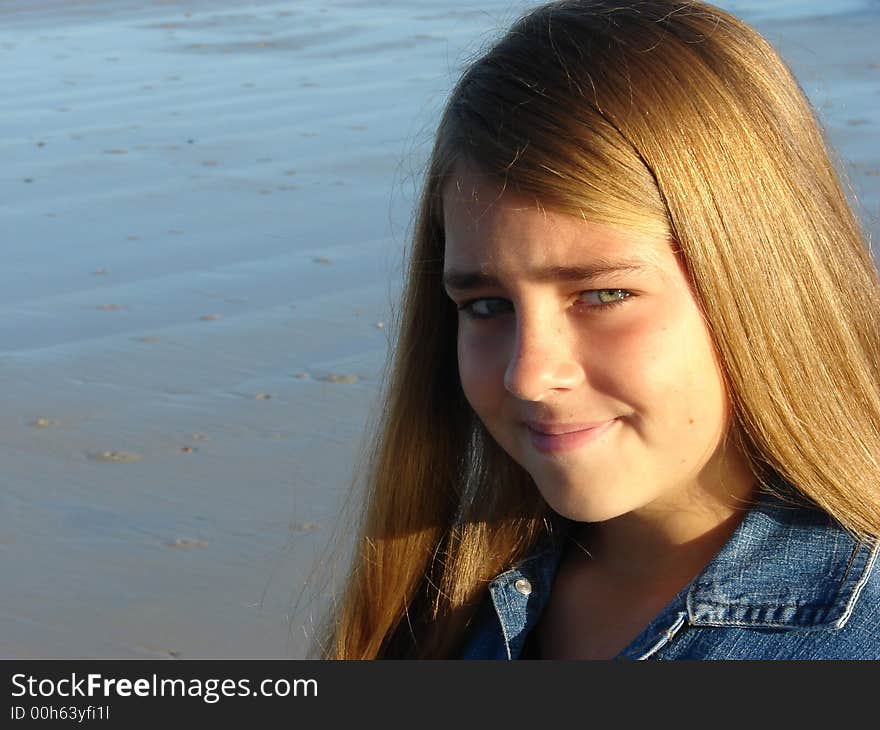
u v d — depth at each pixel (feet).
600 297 9.96
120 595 25.80
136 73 77.10
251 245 45.09
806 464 10.05
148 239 46.47
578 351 10.04
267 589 25.66
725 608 10.21
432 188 11.07
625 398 9.96
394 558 12.97
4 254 45.73
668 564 10.95
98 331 38.22
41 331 38.50
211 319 38.55
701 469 10.46
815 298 10.34
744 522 10.44
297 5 96.43
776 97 10.52
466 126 10.36
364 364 34.88
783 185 10.28
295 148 57.41
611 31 10.36
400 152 55.01
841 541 10.12
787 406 10.05
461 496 12.71
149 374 35.04
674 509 10.75
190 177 54.08
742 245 10.01
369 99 65.62
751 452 10.37
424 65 72.64
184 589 25.86
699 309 10.02
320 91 68.54
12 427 32.45
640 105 9.95
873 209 41.42
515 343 10.17
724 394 10.19
